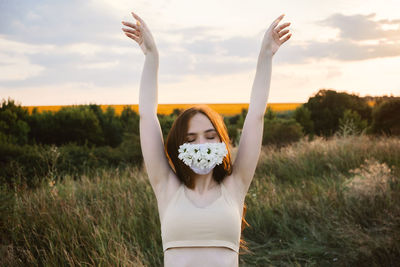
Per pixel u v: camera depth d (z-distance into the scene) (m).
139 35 2.02
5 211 4.43
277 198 5.93
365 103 19.86
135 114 19.52
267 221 5.32
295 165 8.34
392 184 5.91
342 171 8.12
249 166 1.97
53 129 15.85
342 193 5.70
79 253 3.72
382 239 4.26
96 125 16.86
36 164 7.70
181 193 1.89
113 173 7.57
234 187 1.97
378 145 9.61
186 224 1.80
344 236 4.52
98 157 9.95
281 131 13.62
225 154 1.83
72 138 16.11
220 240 1.81
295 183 6.93
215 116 1.98
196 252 1.79
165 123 13.40
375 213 5.02
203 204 1.86
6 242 3.96
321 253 4.45
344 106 19.53
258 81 2.02
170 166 2.02
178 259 1.79
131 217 4.80
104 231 4.13
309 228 4.95
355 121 18.39
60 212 4.72
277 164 8.60
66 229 4.25
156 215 5.10
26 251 3.79
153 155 1.93
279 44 2.06
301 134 14.00
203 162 1.79
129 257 3.75
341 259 4.21
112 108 19.03
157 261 4.12
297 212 5.49
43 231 4.18
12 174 6.90
